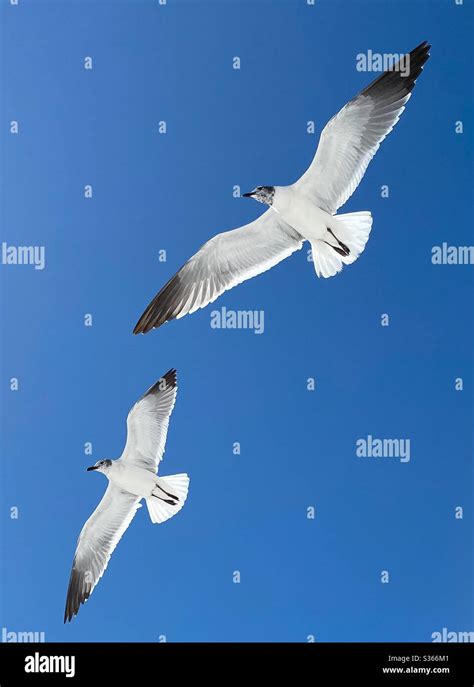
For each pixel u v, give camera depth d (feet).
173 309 12.92
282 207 11.59
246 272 12.60
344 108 11.21
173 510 13.29
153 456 13.28
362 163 11.46
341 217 11.59
